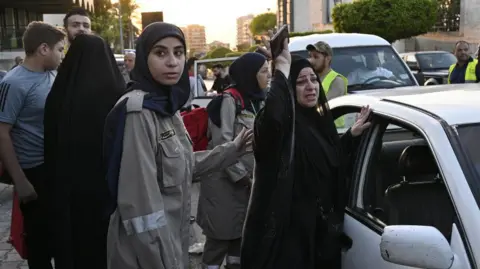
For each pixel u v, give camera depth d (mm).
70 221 3445
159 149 2605
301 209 2762
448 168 2232
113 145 2541
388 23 27484
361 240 2652
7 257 5219
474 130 2340
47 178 3539
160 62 2600
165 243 2518
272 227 2723
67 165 3406
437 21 31078
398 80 7559
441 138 2330
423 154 2834
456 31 29828
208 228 4258
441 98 2812
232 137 4094
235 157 3111
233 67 4184
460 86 3287
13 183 3908
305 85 2877
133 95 2592
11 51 26234
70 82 3441
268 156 2674
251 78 4117
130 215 2490
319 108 2941
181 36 2662
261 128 2623
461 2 28984
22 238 4008
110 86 3479
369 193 2877
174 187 2627
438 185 2688
